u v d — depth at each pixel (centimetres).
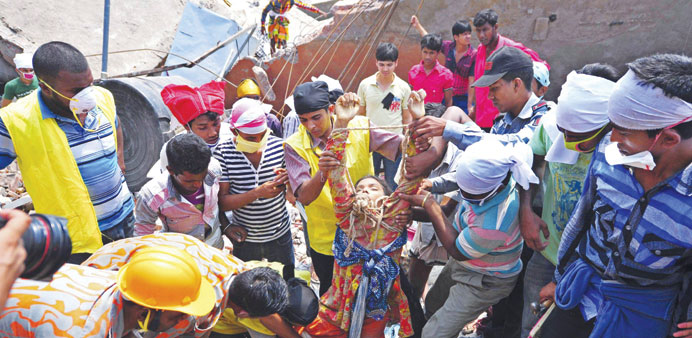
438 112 362
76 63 278
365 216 260
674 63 179
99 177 314
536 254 293
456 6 596
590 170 230
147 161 582
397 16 625
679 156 189
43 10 773
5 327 199
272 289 246
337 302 278
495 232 259
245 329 306
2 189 552
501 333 339
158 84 605
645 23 524
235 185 337
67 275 216
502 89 298
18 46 731
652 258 206
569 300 238
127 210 342
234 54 786
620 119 190
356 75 666
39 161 295
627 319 222
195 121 339
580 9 541
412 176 265
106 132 318
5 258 130
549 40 560
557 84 570
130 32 820
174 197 302
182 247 255
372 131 303
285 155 310
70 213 304
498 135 292
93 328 206
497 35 472
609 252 223
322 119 290
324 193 308
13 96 607
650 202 201
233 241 364
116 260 253
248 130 312
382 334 280
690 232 193
